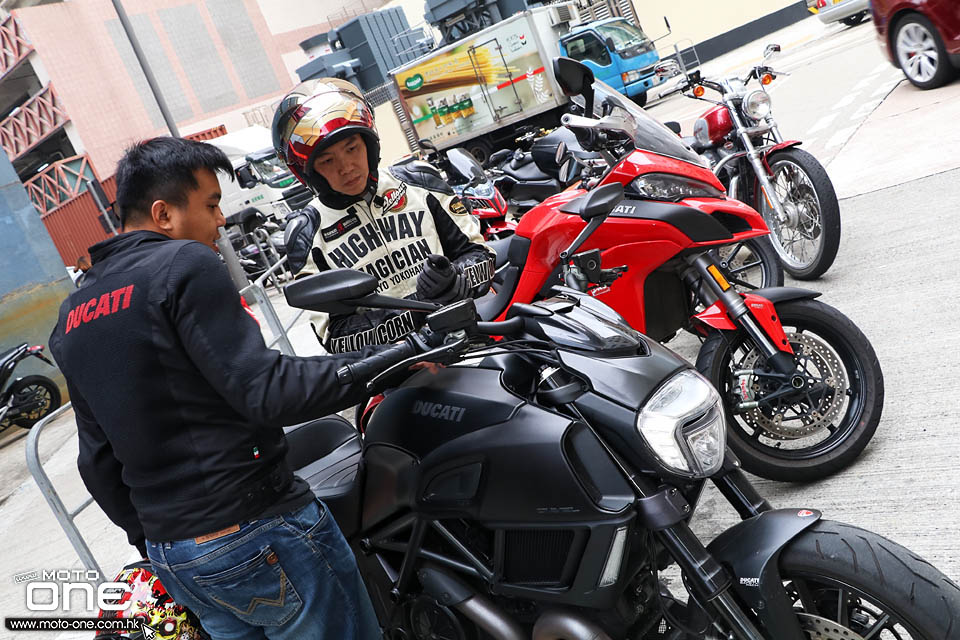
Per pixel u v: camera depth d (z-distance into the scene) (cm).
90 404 184
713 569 177
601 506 183
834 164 752
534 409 195
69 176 2522
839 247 542
